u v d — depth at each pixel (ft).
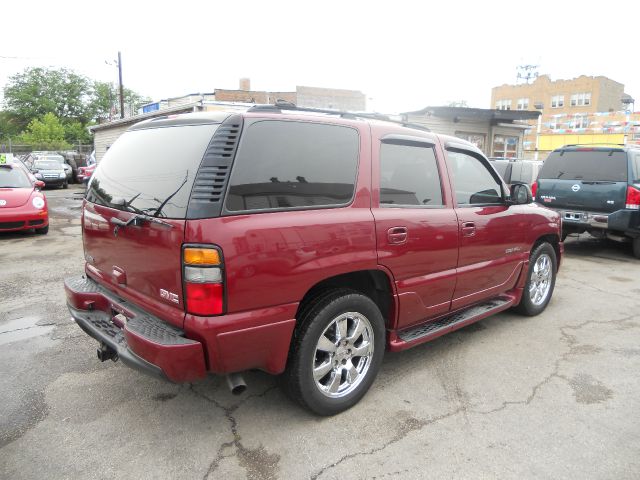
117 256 9.61
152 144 9.52
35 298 17.51
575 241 32.45
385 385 11.37
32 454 8.66
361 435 9.35
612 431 9.62
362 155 10.03
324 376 9.93
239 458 8.62
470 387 11.34
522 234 14.53
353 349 10.07
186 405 10.31
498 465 8.54
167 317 8.34
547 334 14.75
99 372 11.78
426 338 11.62
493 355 13.15
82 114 216.13
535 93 203.31
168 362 7.80
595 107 188.96
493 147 65.67
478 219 12.66
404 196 10.84
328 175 9.39
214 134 8.32
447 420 9.93
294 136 9.05
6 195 29.91
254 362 8.55
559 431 9.61
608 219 24.93
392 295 10.64
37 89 207.92
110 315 10.26
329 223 9.08
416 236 10.76
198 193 7.86
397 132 10.96
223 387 11.09
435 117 59.67
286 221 8.50
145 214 8.57
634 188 24.41
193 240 7.70
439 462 8.59
